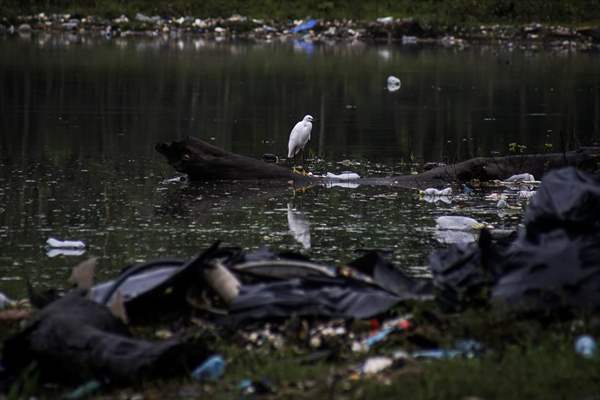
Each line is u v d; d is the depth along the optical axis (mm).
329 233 30375
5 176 40156
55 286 23906
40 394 16578
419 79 82250
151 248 28203
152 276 20078
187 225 31547
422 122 58812
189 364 17094
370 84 78000
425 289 20219
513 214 33656
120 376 16375
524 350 17172
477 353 17125
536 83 80125
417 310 18859
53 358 16969
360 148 49781
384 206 35156
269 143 50844
